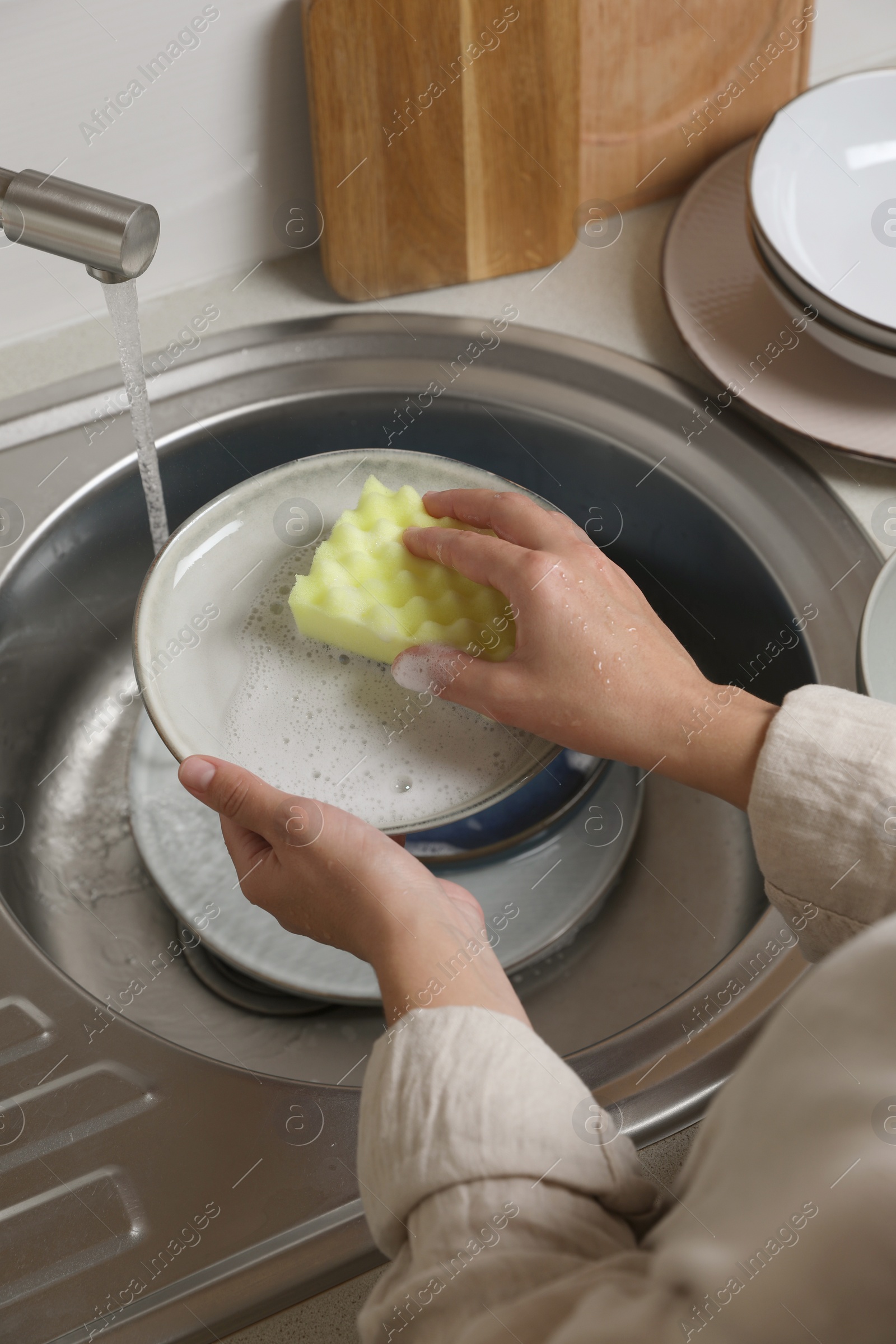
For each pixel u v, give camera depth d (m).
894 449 0.66
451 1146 0.35
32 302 0.72
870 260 0.73
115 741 0.75
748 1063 0.29
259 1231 0.45
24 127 0.64
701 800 0.73
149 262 0.47
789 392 0.69
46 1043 0.52
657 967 0.66
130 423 0.71
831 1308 0.23
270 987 0.65
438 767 0.57
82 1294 0.44
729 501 0.69
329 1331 0.43
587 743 0.51
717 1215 0.27
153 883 0.70
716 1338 0.25
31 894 0.66
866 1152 0.24
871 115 0.75
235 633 0.62
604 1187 0.35
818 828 0.41
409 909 0.44
